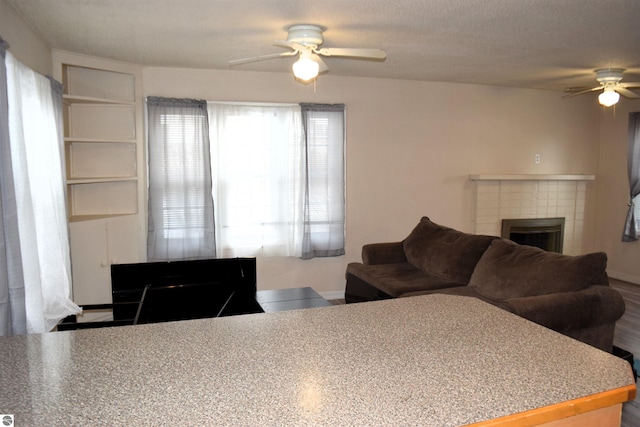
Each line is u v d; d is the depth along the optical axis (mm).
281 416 890
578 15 2996
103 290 4242
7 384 1028
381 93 5234
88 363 1139
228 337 1314
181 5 2838
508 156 5863
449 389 1004
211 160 4691
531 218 5938
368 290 4125
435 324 1427
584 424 1018
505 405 943
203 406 928
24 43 3152
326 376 1062
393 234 5426
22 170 2588
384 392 987
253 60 3391
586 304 2793
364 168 5250
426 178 5512
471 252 3826
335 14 2996
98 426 860
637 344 3799
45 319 2939
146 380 1044
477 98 5645
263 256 4930
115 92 4496
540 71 4766
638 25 3211
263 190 4848
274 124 4828
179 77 4594
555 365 1129
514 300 2766
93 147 4504
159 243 4543
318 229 5020
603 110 6277
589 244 6473
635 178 5730
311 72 3240
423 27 3270
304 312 1562
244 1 2764
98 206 4559
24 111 2834
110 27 3295
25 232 2607
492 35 3463
